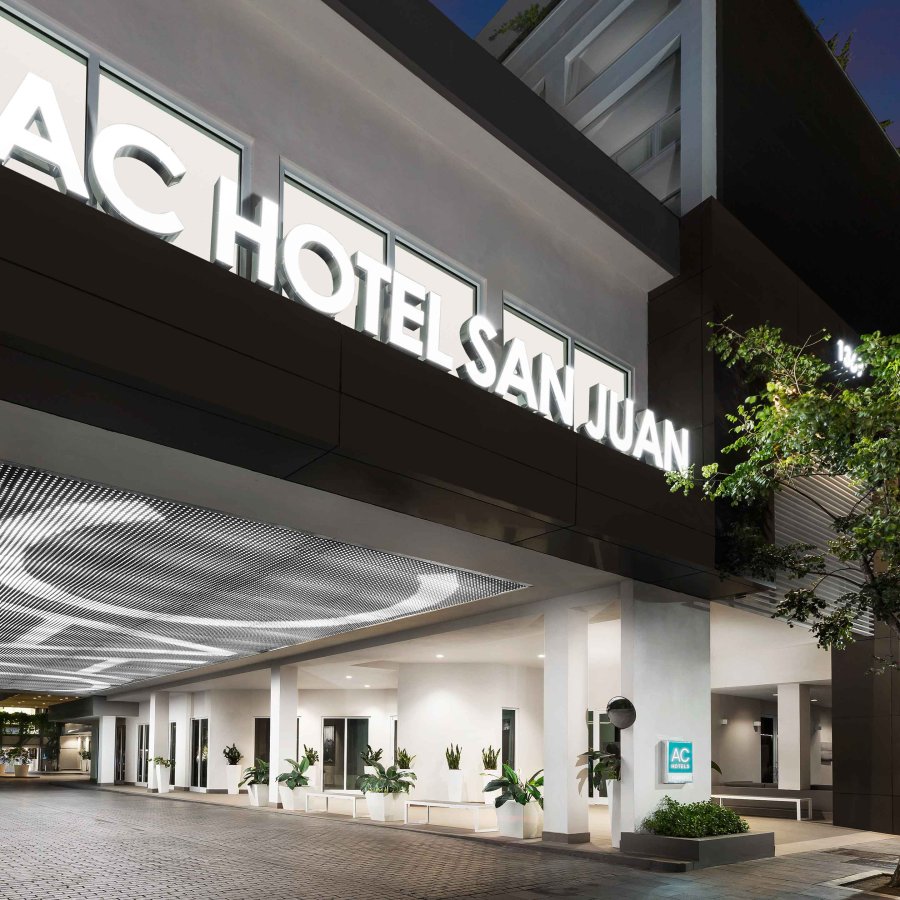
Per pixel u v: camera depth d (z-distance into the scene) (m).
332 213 10.87
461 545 11.88
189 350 7.20
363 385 8.62
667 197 19.45
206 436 7.95
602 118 22.09
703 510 13.65
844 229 22.06
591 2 24.17
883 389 10.67
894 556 10.92
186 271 7.32
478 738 24.47
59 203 6.59
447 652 21.92
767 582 15.30
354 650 21.16
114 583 13.24
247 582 13.56
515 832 15.85
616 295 15.70
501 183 13.36
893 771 19.28
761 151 19.14
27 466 8.62
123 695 37.09
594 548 12.04
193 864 13.14
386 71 11.14
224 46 9.78
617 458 11.98
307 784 23.20
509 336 13.38
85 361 6.54
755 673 24.06
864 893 10.83
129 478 9.02
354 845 15.48
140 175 8.82
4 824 19.70
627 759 13.97
